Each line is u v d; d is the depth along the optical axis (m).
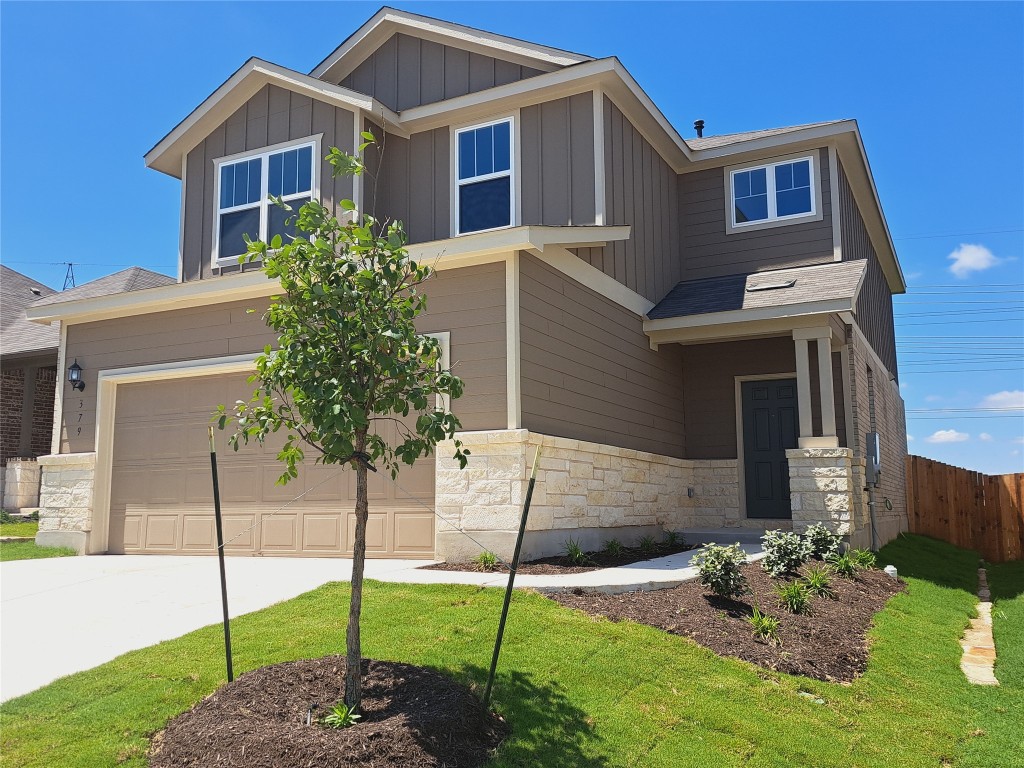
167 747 4.04
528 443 8.70
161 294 10.88
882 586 9.48
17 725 4.24
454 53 12.18
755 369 13.76
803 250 13.94
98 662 5.21
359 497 4.64
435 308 9.27
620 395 11.55
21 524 15.53
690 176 15.02
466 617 5.99
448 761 4.02
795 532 10.96
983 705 5.82
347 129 11.38
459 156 11.78
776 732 4.84
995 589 11.84
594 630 5.91
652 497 12.17
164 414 11.17
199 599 6.98
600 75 11.01
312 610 6.28
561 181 11.23
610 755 4.33
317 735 4.04
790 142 13.95
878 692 5.80
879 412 15.18
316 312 4.55
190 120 12.20
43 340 16.86
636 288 12.48
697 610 6.73
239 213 11.91
